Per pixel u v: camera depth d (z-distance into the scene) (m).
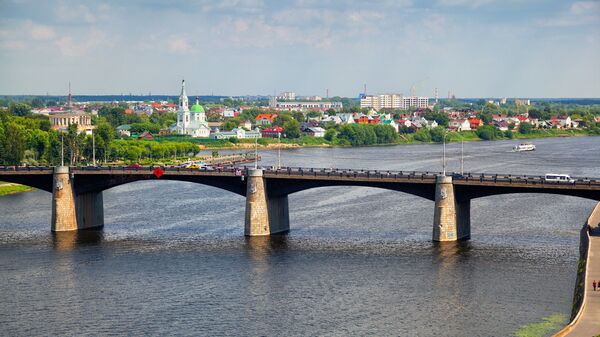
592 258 157.50
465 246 194.50
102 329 136.00
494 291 154.00
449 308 144.25
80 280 166.62
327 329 134.25
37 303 150.62
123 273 172.12
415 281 162.38
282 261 181.38
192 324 137.88
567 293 151.62
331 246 197.25
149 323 138.75
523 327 132.88
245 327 136.12
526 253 185.62
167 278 167.62
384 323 136.75
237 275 169.38
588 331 115.06
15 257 188.12
